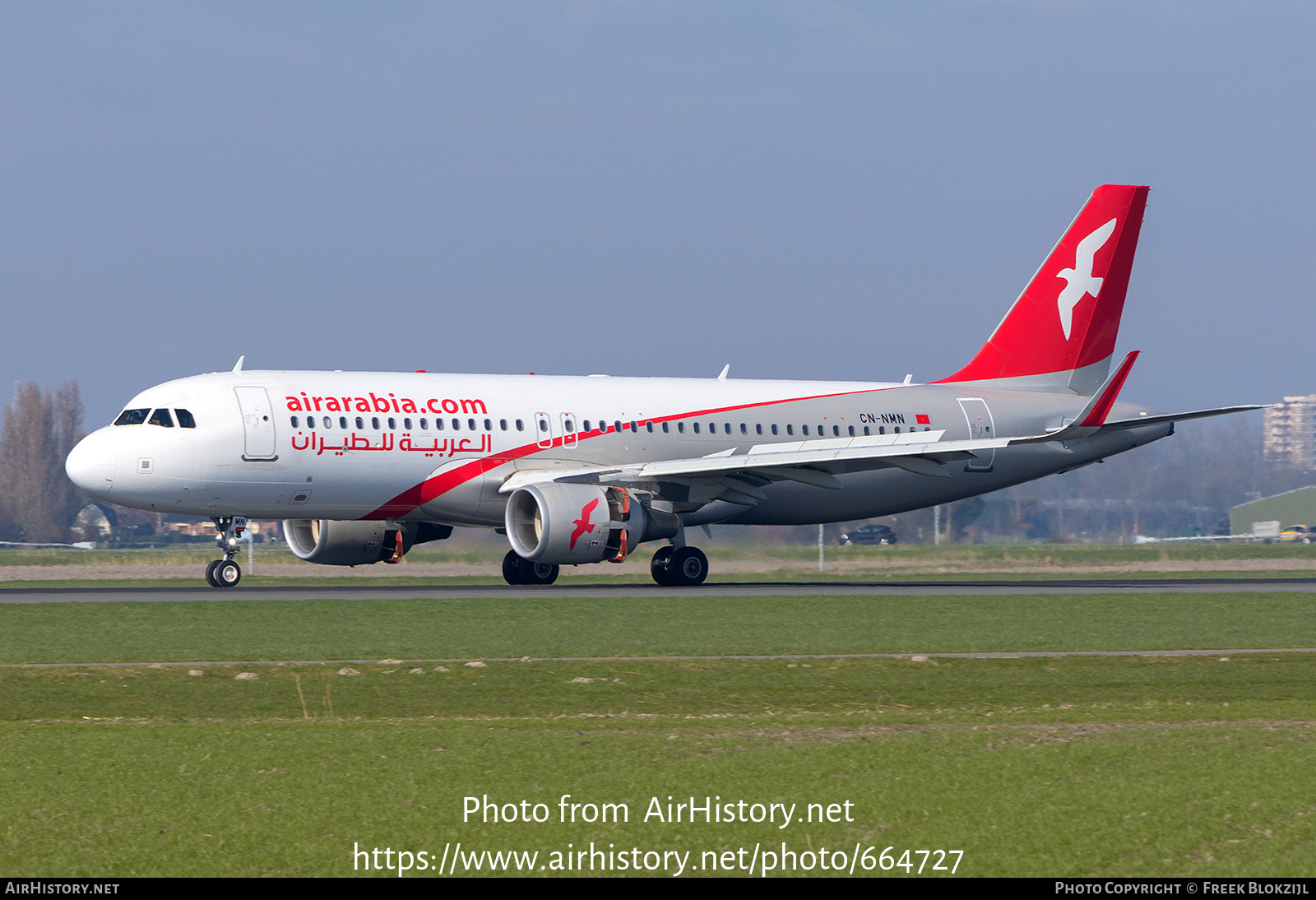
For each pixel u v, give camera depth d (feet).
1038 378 579.89
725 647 303.07
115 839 142.41
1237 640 322.75
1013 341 577.84
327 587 492.54
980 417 563.07
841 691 248.32
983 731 197.57
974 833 143.43
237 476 445.78
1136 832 143.33
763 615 368.48
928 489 559.38
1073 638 324.19
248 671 264.93
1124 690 250.57
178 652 289.94
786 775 167.63
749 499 509.76
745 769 170.81
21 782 163.94
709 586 510.58
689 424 514.27
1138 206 586.86
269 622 342.44
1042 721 208.95
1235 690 250.57
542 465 485.97
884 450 473.26
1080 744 185.37
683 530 512.22
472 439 474.90
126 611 365.40
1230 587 513.04
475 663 275.39
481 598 414.41
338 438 456.45
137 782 164.25
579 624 344.69
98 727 200.23
